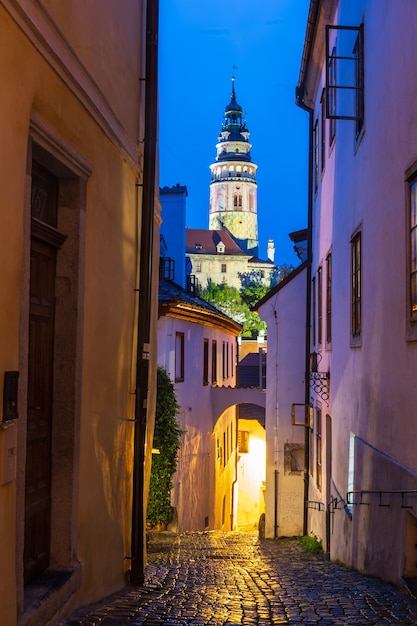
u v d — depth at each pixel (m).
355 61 10.06
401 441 7.09
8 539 3.79
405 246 7.00
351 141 10.43
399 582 6.94
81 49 5.23
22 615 4.11
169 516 15.84
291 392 18.44
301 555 13.45
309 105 17.11
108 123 6.05
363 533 8.91
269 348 18.61
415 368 6.61
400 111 7.22
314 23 13.26
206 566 10.13
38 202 4.97
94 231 5.78
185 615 5.52
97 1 5.70
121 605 5.81
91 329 5.73
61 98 4.77
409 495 6.57
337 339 11.82
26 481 4.73
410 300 6.87
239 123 169.75
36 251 4.94
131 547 7.37
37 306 4.95
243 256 141.62
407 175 6.92
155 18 7.93
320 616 5.64
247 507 35.22
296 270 18.45
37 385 4.96
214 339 24.28
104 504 6.23
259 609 5.98
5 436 3.74
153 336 9.93
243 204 163.00
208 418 22.66
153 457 15.46
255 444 35.66
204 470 21.81
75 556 5.32
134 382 7.64
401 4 7.17
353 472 10.09
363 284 9.26
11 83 3.79
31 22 4.02
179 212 27.81
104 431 6.20
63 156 4.91
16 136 3.86
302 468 18.34
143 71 8.07
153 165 7.73
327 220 13.52
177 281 27.48
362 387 9.29
